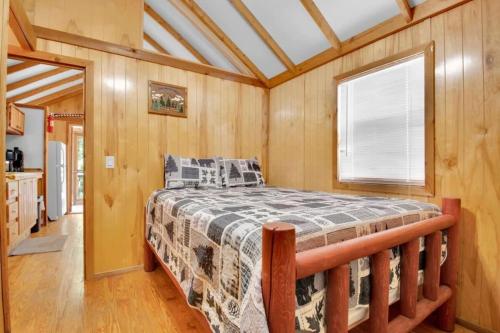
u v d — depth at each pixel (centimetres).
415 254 129
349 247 99
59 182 482
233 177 288
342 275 95
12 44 204
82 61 230
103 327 161
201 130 296
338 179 255
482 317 161
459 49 172
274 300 78
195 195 211
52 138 552
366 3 204
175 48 355
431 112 185
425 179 188
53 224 438
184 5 270
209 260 120
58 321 167
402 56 202
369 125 230
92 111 234
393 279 127
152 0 289
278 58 298
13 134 411
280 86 329
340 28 234
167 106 273
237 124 323
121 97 248
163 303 190
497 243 157
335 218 118
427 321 172
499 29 155
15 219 309
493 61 158
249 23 265
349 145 248
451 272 161
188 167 268
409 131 203
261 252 87
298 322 89
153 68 267
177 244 164
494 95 158
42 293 204
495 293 157
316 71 281
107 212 240
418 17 190
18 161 396
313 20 236
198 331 158
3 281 122
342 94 254
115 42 246
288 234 79
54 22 221
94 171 235
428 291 146
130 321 168
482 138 162
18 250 304
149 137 263
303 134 296
